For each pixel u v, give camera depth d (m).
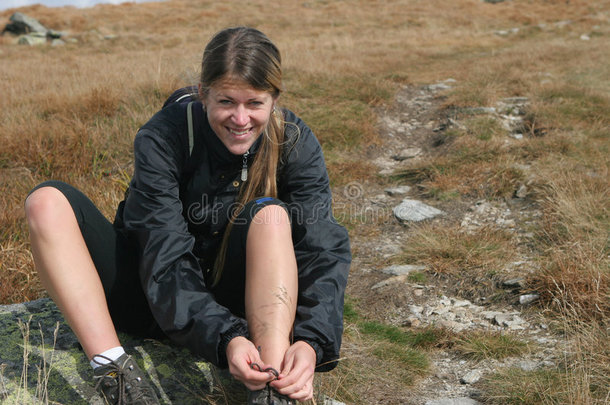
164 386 2.09
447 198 5.26
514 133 7.11
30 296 3.46
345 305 3.46
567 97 8.44
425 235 4.38
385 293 3.62
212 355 1.73
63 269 1.73
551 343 2.86
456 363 2.83
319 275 1.96
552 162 5.64
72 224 1.79
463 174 5.68
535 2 27.84
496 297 3.46
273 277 1.77
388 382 2.60
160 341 2.30
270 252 1.79
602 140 6.47
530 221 4.56
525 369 2.63
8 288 3.46
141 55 15.66
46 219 1.74
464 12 25.61
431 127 7.73
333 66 10.46
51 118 6.95
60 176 5.59
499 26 23.02
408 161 6.50
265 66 1.80
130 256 2.03
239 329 1.77
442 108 8.33
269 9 28.06
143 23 25.00
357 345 2.91
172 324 1.78
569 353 2.67
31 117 6.94
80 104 7.29
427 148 6.89
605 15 22.84
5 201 4.84
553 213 4.39
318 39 18.88
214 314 1.78
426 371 2.73
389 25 22.97
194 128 1.96
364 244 4.54
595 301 2.99
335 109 7.92
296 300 1.82
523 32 19.97
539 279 3.41
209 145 1.96
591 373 2.40
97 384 1.70
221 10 27.34
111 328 1.75
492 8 26.64
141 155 1.93
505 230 4.45
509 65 11.62
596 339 2.59
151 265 1.85
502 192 5.19
